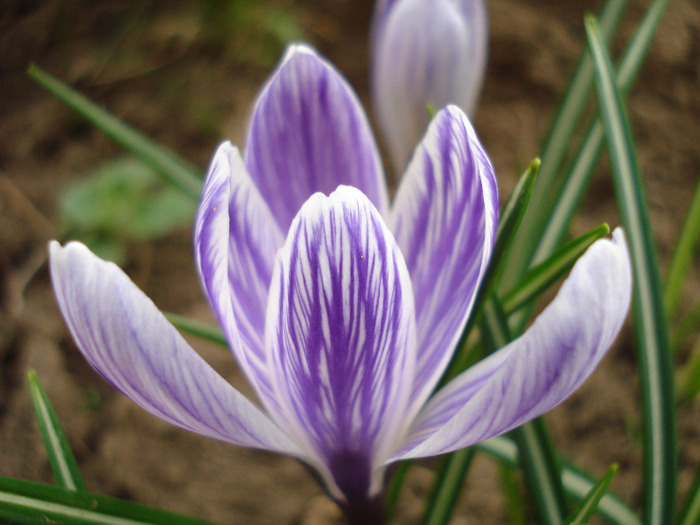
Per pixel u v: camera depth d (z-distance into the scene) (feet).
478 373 0.94
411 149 1.19
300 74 0.97
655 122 2.27
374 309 0.89
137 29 2.68
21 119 2.48
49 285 2.10
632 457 1.76
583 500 0.99
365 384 0.91
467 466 1.13
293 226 0.88
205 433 0.92
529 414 0.90
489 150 2.29
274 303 0.89
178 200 2.13
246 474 1.82
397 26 1.13
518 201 1.01
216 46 2.62
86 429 1.87
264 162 0.99
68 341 2.00
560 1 2.52
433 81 1.15
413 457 0.92
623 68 1.22
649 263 1.08
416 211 0.97
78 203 2.11
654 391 1.06
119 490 1.80
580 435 1.80
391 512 1.23
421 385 0.95
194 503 1.78
